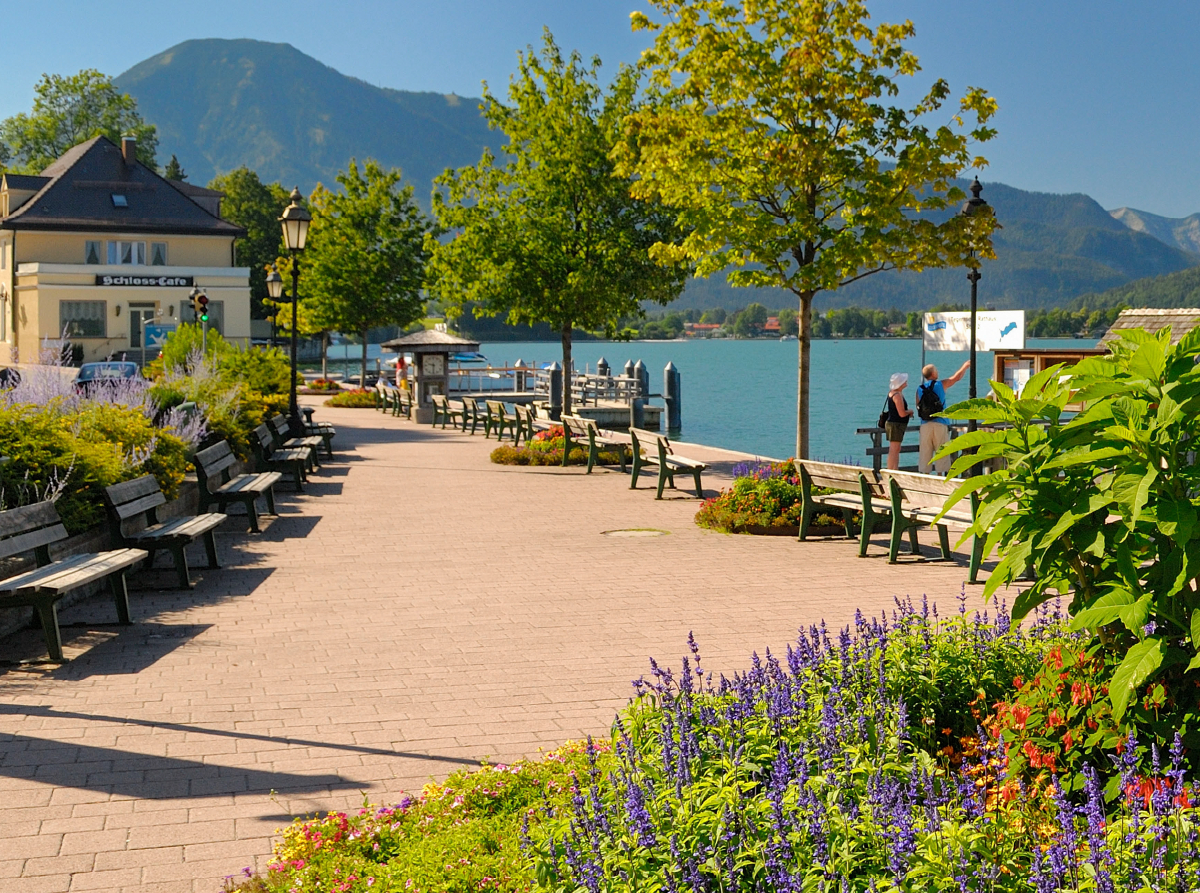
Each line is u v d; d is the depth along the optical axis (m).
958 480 10.34
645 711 4.82
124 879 4.39
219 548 12.34
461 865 4.24
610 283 23.78
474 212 24.66
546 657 7.78
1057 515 4.09
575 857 3.37
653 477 19.36
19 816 5.01
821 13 15.09
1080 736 4.09
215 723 6.34
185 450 12.91
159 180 60.25
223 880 4.38
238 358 23.34
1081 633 5.10
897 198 15.64
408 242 47.25
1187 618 3.95
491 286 24.31
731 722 4.41
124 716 6.46
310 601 9.66
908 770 3.88
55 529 8.52
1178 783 3.51
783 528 13.17
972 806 3.62
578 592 10.00
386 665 7.60
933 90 15.54
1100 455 3.85
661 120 15.92
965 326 18.72
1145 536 3.93
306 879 4.19
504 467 21.00
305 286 47.00
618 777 3.93
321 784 5.42
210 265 58.78
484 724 6.33
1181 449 3.91
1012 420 4.27
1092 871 3.06
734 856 3.29
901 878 3.01
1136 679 3.69
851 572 10.84
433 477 19.36
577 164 23.44
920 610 9.01
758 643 8.09
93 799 5.21
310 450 20.22
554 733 6.17
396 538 13.03
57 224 55.91
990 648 5.39
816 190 15.88
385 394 38.31
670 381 34.09
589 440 20.55
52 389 12.36
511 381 48.25
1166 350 3.96
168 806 5.14
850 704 4.75
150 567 11.16
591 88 24.02
